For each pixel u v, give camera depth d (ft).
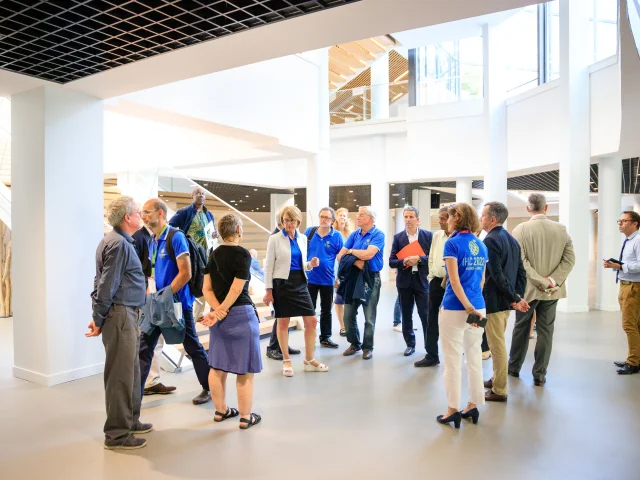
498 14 35.24
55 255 14.16
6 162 26.27
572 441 10.20
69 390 13.65
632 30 13.15
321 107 29.35
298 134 27.43
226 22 10.09
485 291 12.51
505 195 37.24
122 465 9.23
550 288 13.38
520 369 15.03
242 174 45.44
